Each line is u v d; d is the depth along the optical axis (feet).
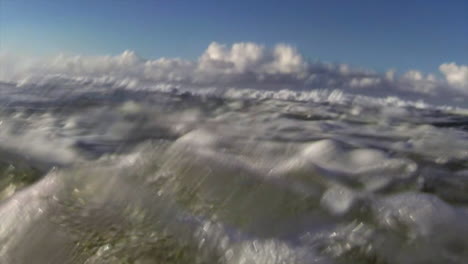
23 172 10.11
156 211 8.01
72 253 6.75
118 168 10.38
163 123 16.85
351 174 10.22
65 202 8.34
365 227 7.55
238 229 7.43
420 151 12.80
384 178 10.02
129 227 7.41
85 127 15.75
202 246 6.88
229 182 9.43
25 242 7.11
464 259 6.72
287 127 16.39
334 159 11.53
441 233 7.39
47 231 7.31
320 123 17.53
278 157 11.53
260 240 7.08
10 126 15.44
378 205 8.44
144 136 14.24
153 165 10.58
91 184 9.26
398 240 7.15
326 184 9.47
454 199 8.87
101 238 7.07
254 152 12.01
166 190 9.01
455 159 11.90
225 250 6.80
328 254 6.70
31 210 8.00
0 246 7.07
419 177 10.14
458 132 16.28
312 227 7.55
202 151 11.83
